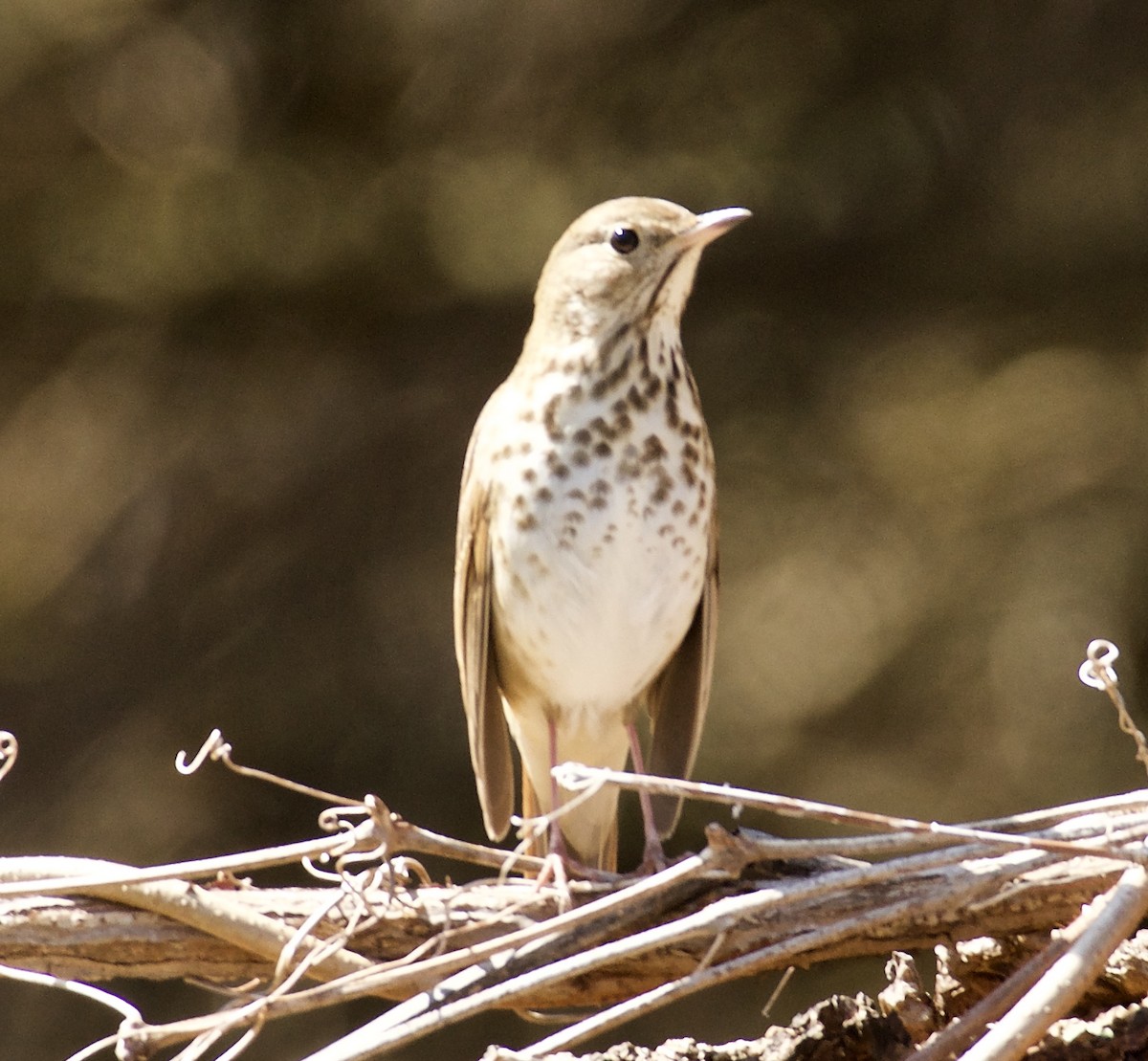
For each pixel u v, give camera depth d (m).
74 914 5.33
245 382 14.04
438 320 13.98
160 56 14.38
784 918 5.32
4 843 12.81
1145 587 12.91
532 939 5.31
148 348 13.95
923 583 12.98
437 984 5.16
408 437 13.80
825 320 13.88
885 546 13.11
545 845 7.40
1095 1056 5.21
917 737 12.61
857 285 13.94
